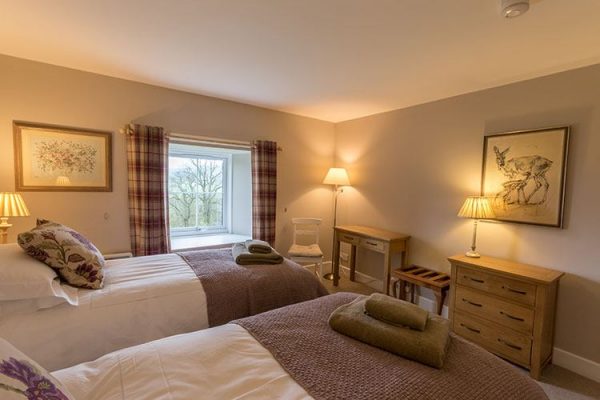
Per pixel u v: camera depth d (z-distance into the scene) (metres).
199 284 1.90
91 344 1.49
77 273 1.66
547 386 2.06
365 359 1.10
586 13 1.55
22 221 2.50
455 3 1.52
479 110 2.79
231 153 4.33
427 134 3.25
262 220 3.71
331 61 2.30
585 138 2.17
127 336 1.58
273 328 1.29
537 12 1.56
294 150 4.04
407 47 2.03
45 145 2.55
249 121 3.62
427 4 1.54
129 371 0.95
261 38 1.97
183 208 4.12
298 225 4.12
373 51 2.11
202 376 0.96
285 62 2.34
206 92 3.19
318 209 4.32
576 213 2.21
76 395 0.84
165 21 1.79
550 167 2.31
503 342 2.25
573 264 2.23
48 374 0.74
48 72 2.52
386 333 1.18
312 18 1.71
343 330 1.28
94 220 2.79
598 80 2.11
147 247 2.95
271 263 2.38
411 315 1.25
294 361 1.07
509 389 0.99
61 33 1.97
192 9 1.66
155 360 1.01
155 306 1.69
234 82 2.85
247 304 1.97
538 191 2.38
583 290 2.19
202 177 4.25
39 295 1.42
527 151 2.44
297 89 2.99
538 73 2.36
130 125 2.83
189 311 1.77
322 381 0.96
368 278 3.99
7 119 2.40
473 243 2.67
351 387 0.94
